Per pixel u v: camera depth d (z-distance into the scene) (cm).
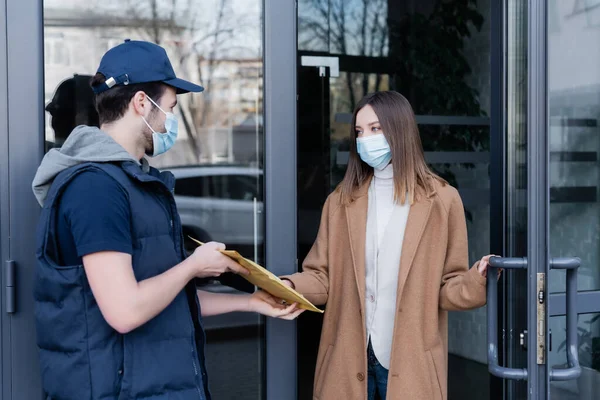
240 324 246
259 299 213
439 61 351
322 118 313
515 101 246
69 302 154
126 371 154
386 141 215
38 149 213
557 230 268
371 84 333
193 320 178
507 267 196
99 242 149
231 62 243
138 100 167
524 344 238
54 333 156
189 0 237
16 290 209
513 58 245
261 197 248
